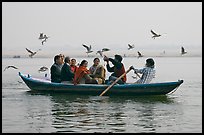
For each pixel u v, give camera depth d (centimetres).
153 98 1495
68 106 1317
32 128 1008
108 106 1316
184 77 2652
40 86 1642
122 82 1577
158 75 2886
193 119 1106
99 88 1546
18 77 2614
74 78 1588
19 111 1227
